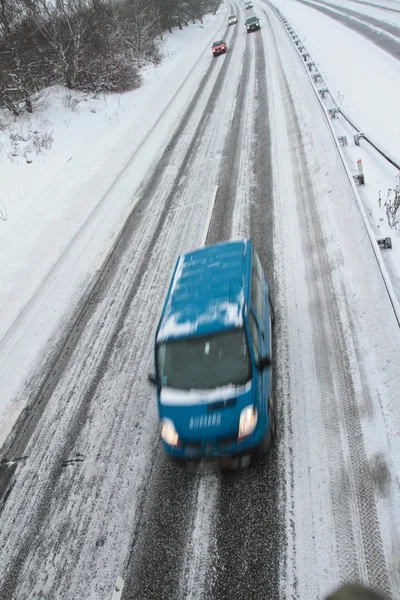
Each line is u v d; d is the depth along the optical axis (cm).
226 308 649
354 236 972
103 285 1088
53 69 2562
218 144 1689
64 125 2212
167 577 510
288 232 1073
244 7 6272
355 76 2102
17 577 554
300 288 895
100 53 2794
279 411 666
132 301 1005
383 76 2000
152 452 662
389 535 487
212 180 1430
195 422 580
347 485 546
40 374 877
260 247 1045
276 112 1830
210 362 615
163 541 546
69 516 606
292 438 622
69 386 829
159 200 1405
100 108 2481
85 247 1265
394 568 460
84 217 1428
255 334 648
